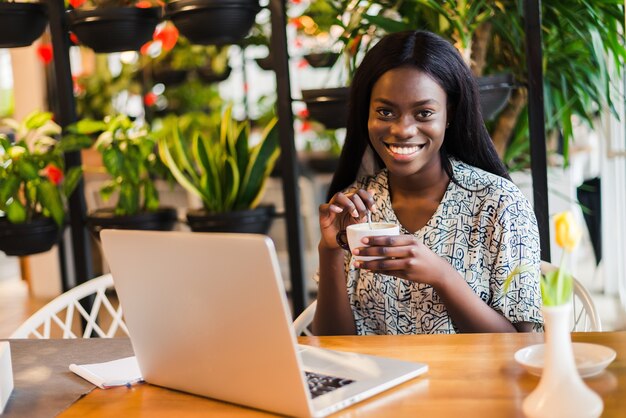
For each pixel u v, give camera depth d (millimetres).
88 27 2680
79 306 2057
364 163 1989
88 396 1329
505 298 1725
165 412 1230
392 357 1388
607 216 4141
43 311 1970
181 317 1239
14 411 1271
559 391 1054
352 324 1826
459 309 1606
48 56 4098
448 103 1795
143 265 1256
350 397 1181
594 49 2562
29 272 5281
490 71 2848
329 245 1728
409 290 1786
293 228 2686
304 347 1455
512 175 3189
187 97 5770
